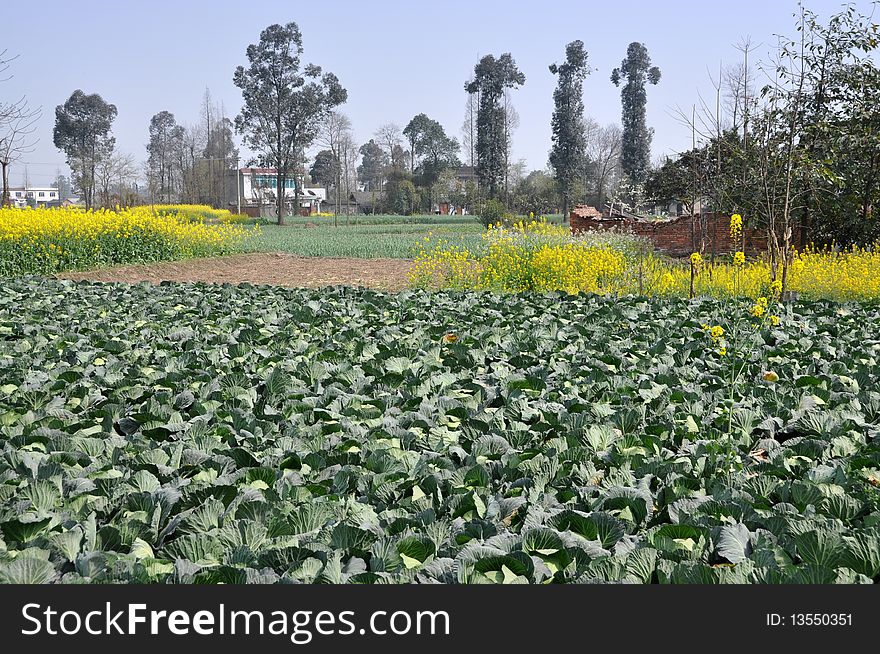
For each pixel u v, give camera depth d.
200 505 3.28
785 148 14.63
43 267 17.53
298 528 3.14
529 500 3.42
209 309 9.52
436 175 83.19
